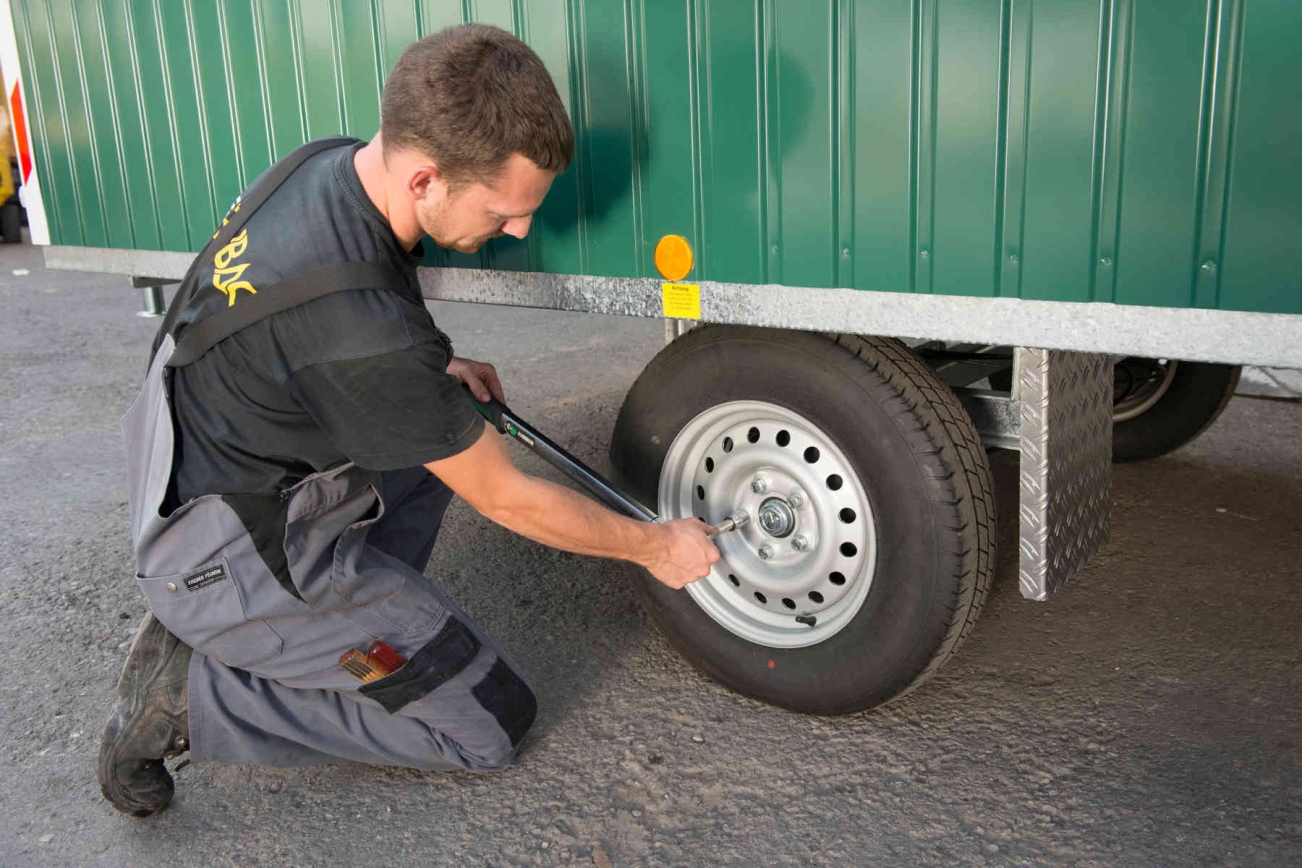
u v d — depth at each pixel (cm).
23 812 216
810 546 224
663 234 210
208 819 212
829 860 192
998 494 361
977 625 276
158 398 188
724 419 231
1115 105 154
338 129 264
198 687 200
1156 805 203
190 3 289
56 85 345
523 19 220
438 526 250
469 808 211
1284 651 256
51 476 416
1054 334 167
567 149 172
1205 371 352
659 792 213
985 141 167
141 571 191
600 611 290
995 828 198
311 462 183
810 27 180
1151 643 263
